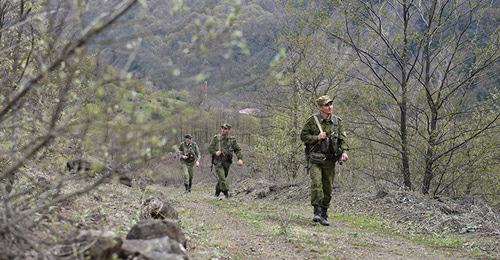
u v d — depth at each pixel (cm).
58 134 386
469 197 1852
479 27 1775
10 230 377
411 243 975
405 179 1903
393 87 1891
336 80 2312
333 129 1162
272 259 705
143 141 357
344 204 1675
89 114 364
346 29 1877
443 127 1823
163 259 472
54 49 398
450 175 1988
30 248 398
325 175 1185
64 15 384
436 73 1900
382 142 1944
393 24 1861
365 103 1952
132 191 1066
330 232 1034
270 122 2548
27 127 469
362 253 812
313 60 2198
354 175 2289
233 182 2916
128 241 506
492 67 1794
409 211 1373
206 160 3591
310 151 1172
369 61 1866
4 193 434
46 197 450
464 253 889
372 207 1545
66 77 387
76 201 646
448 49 1842
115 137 362
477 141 1825
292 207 1633
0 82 467
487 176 1972
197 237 803
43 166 470
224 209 1382
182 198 1708
